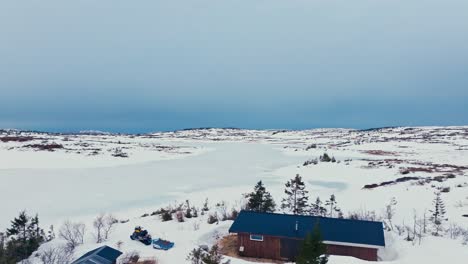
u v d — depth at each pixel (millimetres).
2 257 15758
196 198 34188
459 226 21797
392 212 25828
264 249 17562
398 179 40094
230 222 22906
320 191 36875
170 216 24859
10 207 30328
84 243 19375
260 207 25906
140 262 16141
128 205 31766
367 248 16547
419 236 19328
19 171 48625
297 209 26172
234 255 17922
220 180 45031
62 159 59500
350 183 41156
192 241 19344
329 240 16625
